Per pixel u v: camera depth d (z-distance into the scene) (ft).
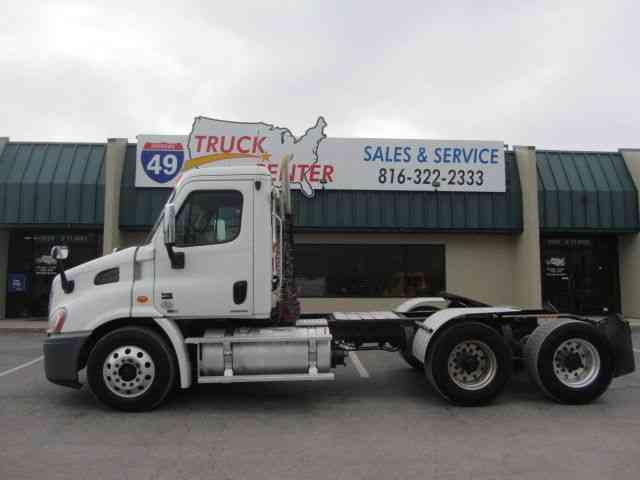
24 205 50.24
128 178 51.37
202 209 22.59
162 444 18.13
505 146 53.31
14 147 52.90
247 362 22.24
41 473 15.52
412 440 18.53
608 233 55.67
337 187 51.55
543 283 57.11
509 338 25.18
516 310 24.82
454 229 52.29
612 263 57.57
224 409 22.58
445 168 52.29
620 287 57.11
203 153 50.60
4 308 54.60
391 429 19.80
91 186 50.70
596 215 53.42
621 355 23.63
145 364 21.79
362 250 54.44
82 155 52.85
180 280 22.26
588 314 56.95
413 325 25.26
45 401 23.73
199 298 22.13
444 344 22.75
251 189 22.59
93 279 22.57
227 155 50.72
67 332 22.07
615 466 16.03
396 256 54.65
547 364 23.06
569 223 53.16
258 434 19.25
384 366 32.24
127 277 22.43
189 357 22.67
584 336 23.26
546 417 21.33
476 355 22.98
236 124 50.93
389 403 23.56
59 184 50.57
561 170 54.65
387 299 54.13
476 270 54.95
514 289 54.90
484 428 19.89
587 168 55.06
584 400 23.04
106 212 48.85
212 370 22.25
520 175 53.31
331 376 22.00
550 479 15.03
